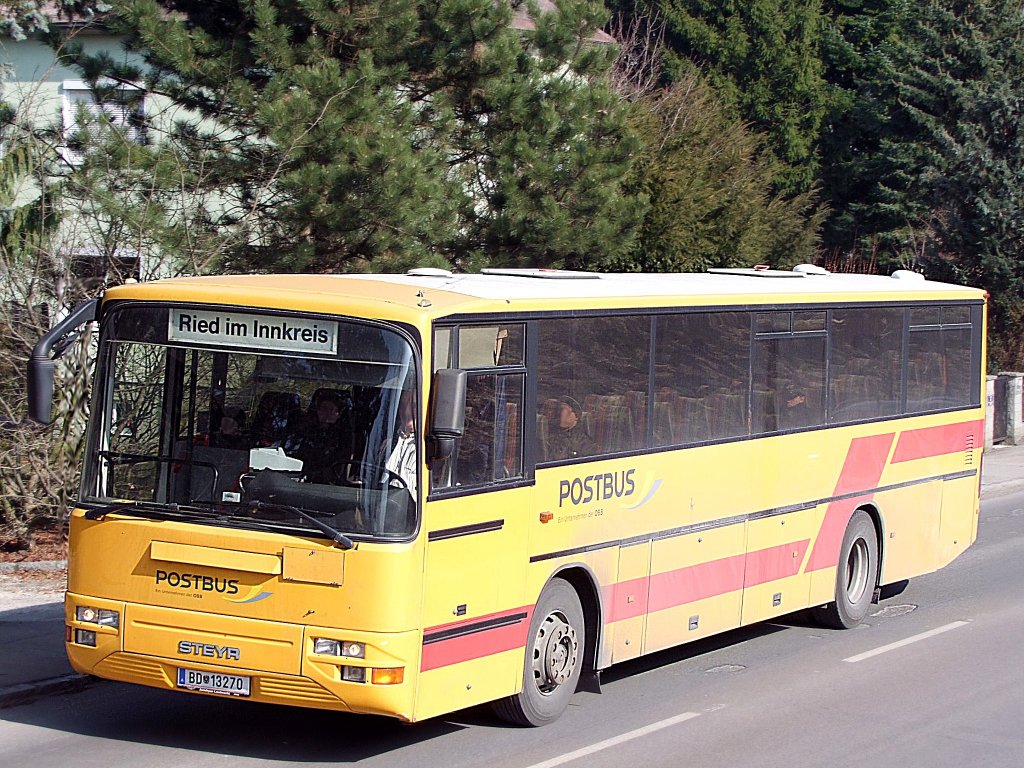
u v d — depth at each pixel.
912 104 39.81
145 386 9.14
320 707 8.67
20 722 9.97
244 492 8.83
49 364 9.11
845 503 14.20
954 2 39.62
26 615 12.92
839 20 51.50
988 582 16.97
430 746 9.61
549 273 11.88
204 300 9.09
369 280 9.96
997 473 25.84
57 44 18.61
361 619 8.52
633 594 11.12
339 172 17.12
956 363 16.27
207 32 18.50
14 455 15.34
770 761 9.47
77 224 15.81
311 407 8.85
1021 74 37.00
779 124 48.53
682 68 47.47
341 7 18.12
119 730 9.81
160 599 8.88
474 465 9.34
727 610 12.41
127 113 18.45
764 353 12.86
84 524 9.09
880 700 11.26
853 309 14.26
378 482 8.65
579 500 10.41
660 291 11.62
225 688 8.77
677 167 28.70
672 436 11.55
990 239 35.41
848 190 47.91
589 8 20.05
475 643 9.33
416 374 8.78
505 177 19.14
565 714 10.66
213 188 17.75
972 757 9.67
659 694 11.41
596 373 10.62
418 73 19.45
